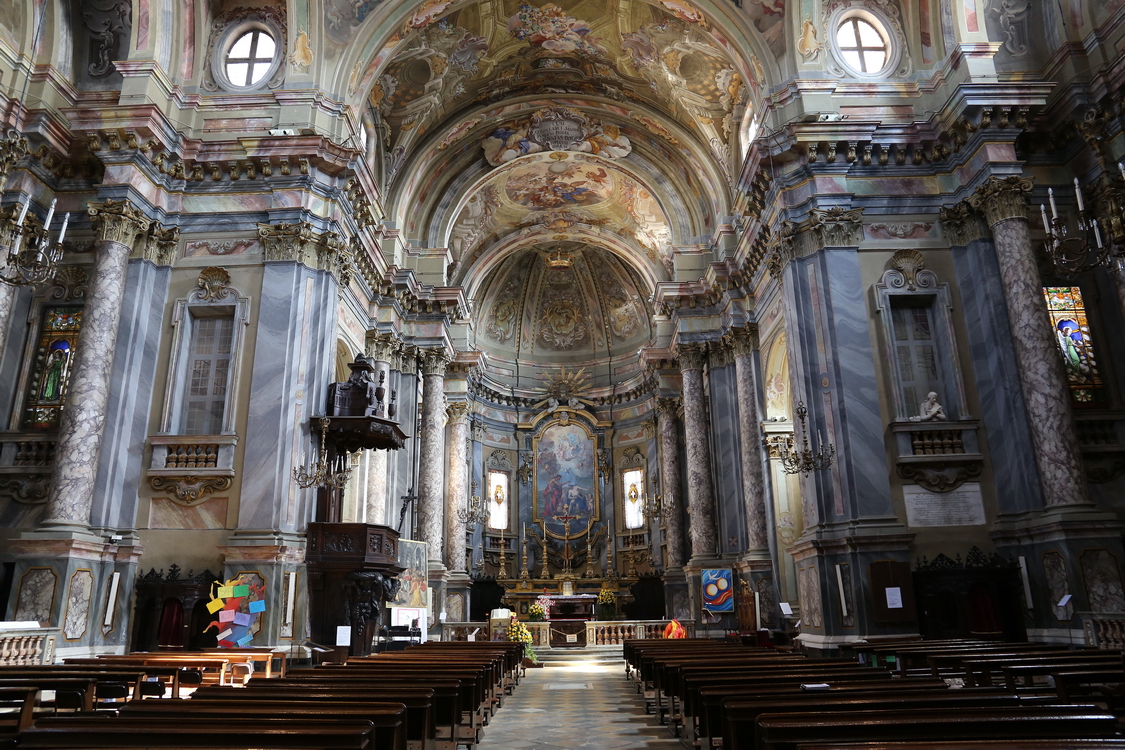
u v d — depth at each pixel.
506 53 19.88
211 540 13.35
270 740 3.78
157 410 14.00
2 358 14.03
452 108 21.11
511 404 30.86
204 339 14.59
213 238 14.85
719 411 21.17
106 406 13.35
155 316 14.41
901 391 14.12
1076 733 3.92
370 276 19.11
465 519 24.39
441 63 19.19
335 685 6.21
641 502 29.16
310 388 14.46
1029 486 13.13
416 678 6.98
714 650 10.99
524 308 31.83
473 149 22.69
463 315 24.91
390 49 17.09
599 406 31.12
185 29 15.90
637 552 28.58
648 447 29.25
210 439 13.70
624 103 21.47
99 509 13.01
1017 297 13.48
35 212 14.43
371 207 17.62
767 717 4.19
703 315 21.86
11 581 12.13
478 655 10.62
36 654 10.92
